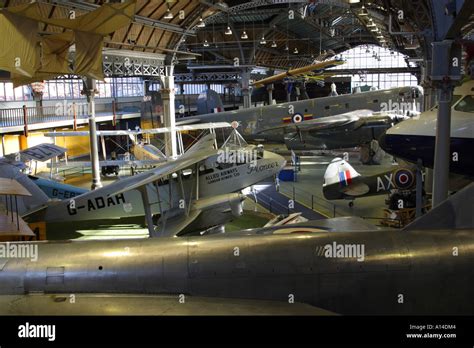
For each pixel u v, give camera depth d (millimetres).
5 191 10156
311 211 19375
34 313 4969
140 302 5309
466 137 13125
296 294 5660
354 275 5621
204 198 15555
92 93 21188
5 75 16609
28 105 36969
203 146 18109
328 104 33406
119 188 16016
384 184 18594
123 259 5852
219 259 5801
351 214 18719
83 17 9641
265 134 34750
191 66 44844
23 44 8797
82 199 16188
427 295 5582
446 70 9141
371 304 5637
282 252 5785
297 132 29812
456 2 8305
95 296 5574
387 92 32500
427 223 6527
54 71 11750
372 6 21625
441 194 9711
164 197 16344
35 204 16094
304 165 32062
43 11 14109
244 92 45812
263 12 36375
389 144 15117
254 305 5297
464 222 6367
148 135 35656
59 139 36281
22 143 31453
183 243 6023
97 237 16391
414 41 26750
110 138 40781
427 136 14203
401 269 5582
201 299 5480
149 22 20656
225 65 44969
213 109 44812
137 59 22766
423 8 10750
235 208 14516
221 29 40031
